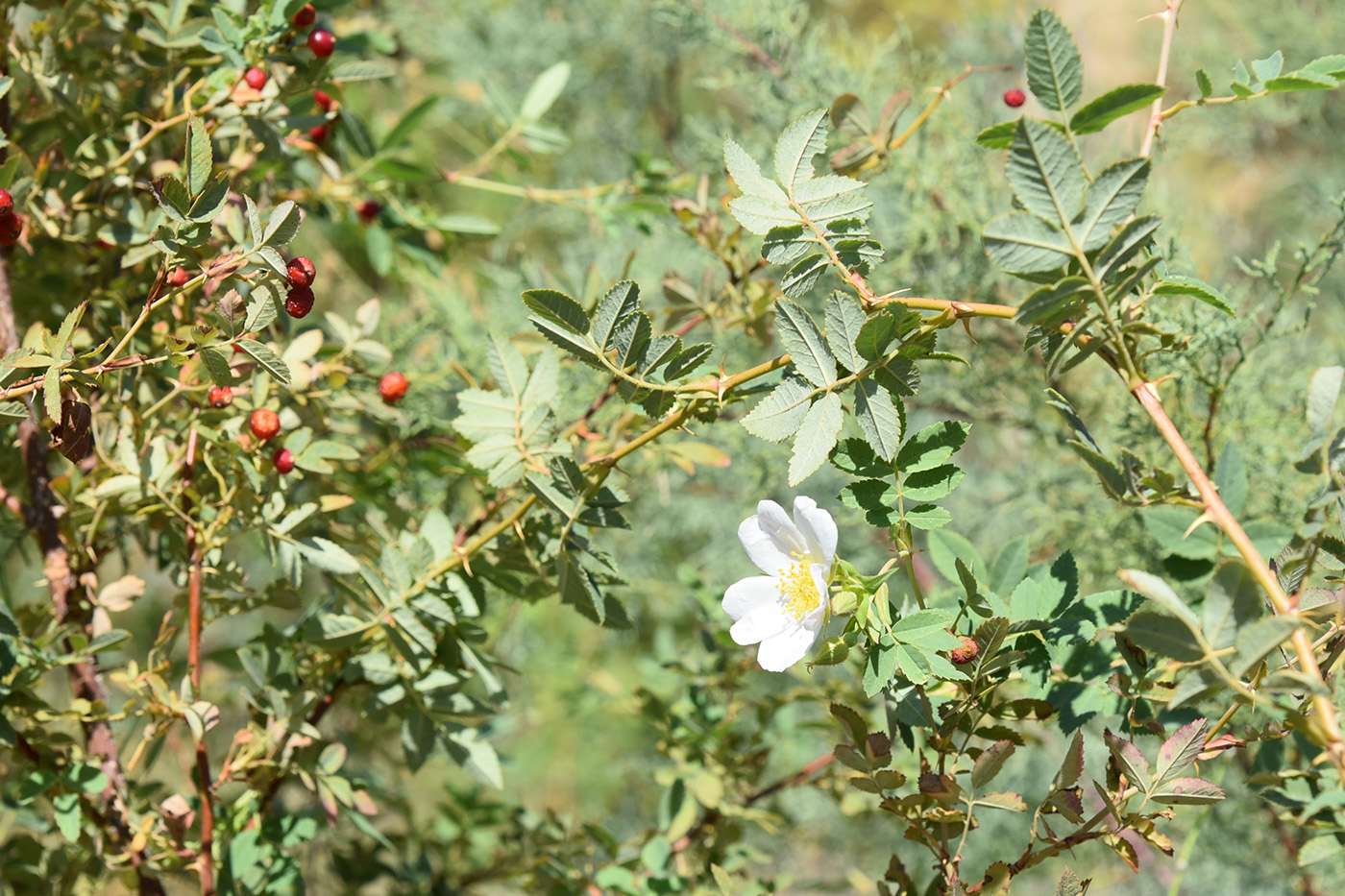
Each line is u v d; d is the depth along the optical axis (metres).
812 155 0.71
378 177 0.92
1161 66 0.71
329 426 0.84
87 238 0.82
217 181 0.70
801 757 0.95
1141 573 0.65
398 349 0.95
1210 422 0.86
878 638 0.70
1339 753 0.65
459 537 0.82
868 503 0.71
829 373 0.70
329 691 0.83
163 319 0.81
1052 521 0.99
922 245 1.02
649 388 0.71
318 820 0.86
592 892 0.86
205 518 0.79
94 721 0.81
